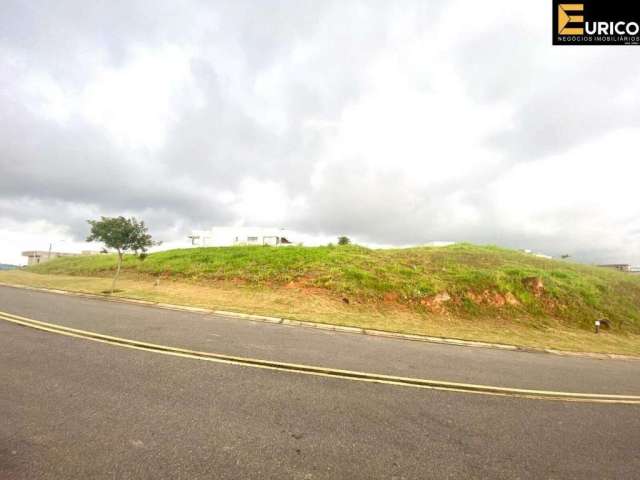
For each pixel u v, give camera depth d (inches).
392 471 101.0
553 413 159.2
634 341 445.4
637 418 163.3
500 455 115.4
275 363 199.5
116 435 109.1
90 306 376.8
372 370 202.1
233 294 509.4
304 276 589.6
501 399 171.6
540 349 331.6
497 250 995.3
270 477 93.7
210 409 132.8
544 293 551.2
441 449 116.0
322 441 114.8
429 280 564.1
